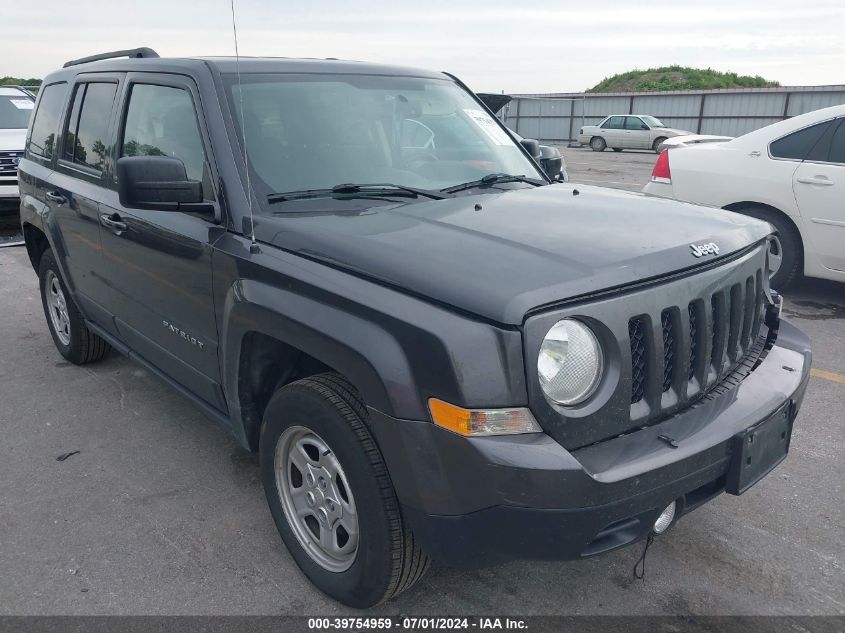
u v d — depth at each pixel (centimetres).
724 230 266
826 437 392
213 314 291
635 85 5781
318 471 259
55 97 468
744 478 236
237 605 264
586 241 238
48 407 434
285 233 259
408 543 232
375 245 236
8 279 741
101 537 305
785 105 3406
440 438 203
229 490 342
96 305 414
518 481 196
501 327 198
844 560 288
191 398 340
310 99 323
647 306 220
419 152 337
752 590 272
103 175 381
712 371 251
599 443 214
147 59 364
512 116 4403
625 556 292
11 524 314
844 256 596
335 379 246
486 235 243
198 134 304
